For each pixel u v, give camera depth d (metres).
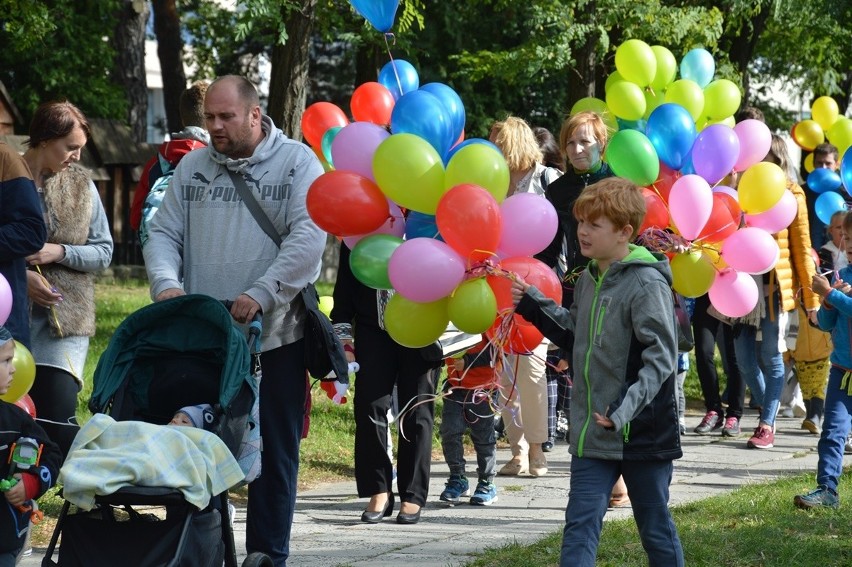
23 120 61.22
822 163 26.31
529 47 37.53
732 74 38.19
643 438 10.49
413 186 12.00
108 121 58.69
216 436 9.88
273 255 12.23
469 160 12.02
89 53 61.88
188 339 10.76
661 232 14.69
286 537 12.27
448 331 15.66
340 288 15.62
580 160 16.44
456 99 13.59
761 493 16.77
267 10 28.20
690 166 16.11
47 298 13.93
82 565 9.61
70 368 14.34
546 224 12.18
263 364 12.21
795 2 40.47
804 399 23.52
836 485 15.75
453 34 52.56
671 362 10.42
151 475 9.40
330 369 12.33
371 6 14.64
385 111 17.02
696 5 38.09
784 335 22.03
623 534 13.99
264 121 12.54
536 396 18.75
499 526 15.60
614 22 34.78
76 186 14.50
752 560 12.90
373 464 15.64
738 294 15.12
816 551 13.28
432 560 13.49
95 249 14.50
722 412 23.92
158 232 12.44
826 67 51.56
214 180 12.33
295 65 28.62
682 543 13.32
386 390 15.59
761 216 16.11
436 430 22.75
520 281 11.50
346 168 12.70
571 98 36.28
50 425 14.24
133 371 10.73
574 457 10.82
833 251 21.94
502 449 22.02
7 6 49.56
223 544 10.26
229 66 75.69
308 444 21.06
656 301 10.45
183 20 77.12
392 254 11.86
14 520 10.21
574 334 11.03
